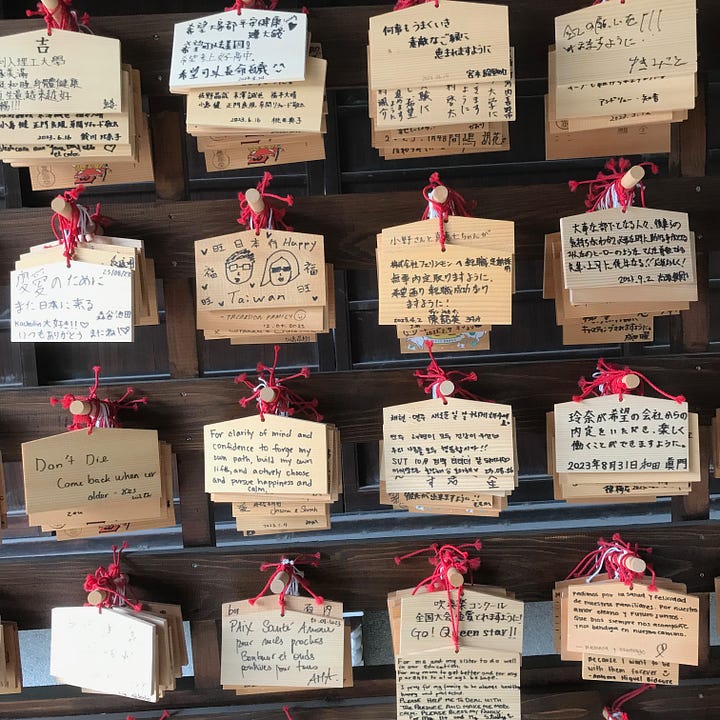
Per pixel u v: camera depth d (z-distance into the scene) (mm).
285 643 1040
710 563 1089
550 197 1025
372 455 1934
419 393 1064
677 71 911
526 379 1062
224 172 1809
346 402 1065
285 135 979
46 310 943
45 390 1041
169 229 1025
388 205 1028
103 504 996
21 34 898
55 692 1161
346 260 1040
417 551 1092
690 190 1020
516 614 1029
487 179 1835
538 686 1168
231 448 1001
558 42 927
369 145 1816
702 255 1042
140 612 1024
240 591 1097
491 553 1096
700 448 1088
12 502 1893
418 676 1035
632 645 1012
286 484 984
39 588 1084
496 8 889
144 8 1655
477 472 1001
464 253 942
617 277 949
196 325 1068
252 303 980
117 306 929
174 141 1026
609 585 1015
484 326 994
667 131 990
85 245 951
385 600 1107
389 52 906
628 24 912
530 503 1951
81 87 898
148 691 981
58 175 1023
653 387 1009
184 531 1113
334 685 1037
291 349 1917
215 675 1145
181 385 1056
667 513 1911
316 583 1104
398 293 959
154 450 1013
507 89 898
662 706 1133
